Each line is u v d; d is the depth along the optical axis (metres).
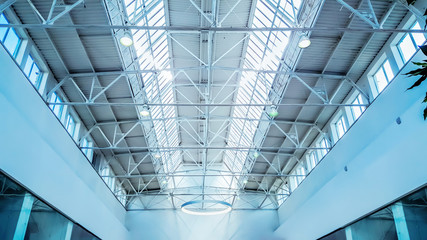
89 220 29.14
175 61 31.00
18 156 17.78
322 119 30.80
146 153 38.12
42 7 18.89
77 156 27.83
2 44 17.16
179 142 46.53
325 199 29.59
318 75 24.34
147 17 24.11
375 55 23.11
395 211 19.09
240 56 30.67
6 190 15.64
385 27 20.78
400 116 19.55
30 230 18.33
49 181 21.38
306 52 22.81
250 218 47.12
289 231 39.72
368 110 23.52
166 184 47.91
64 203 23.72
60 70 23.97
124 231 42.97
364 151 23.50
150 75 29.03
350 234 24.58
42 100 21.80
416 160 18.02
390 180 20.23
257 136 36.66
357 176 24.25
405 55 20.75
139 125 32.56
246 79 31.75
